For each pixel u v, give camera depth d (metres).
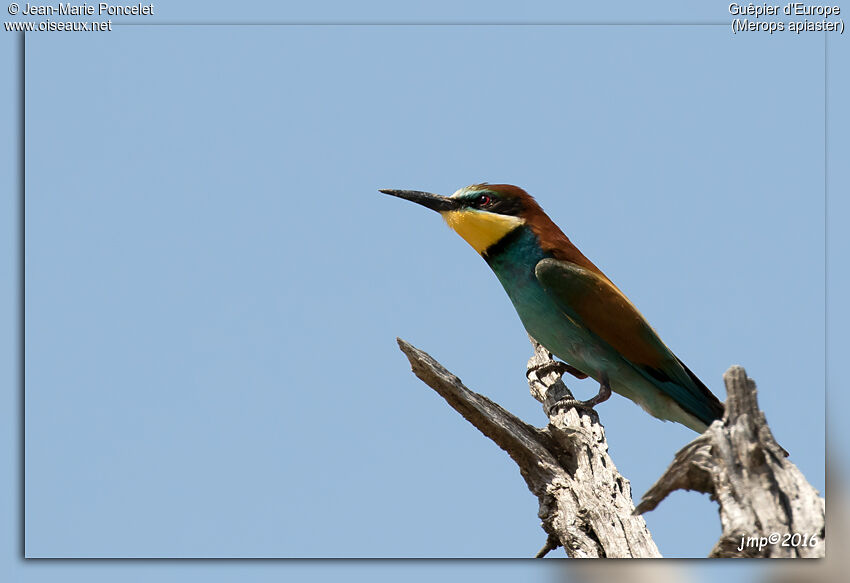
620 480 13.41
